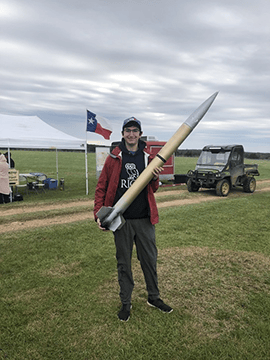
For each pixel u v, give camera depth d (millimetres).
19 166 24078
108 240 5008
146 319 2564
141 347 2197
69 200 9516
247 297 3008
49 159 32562
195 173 11414
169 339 2295
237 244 4844
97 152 16297
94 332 2373
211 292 3109
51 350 2154
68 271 3650
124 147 2455
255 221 6547
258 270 3738
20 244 4746
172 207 8203
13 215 7113
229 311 2725
